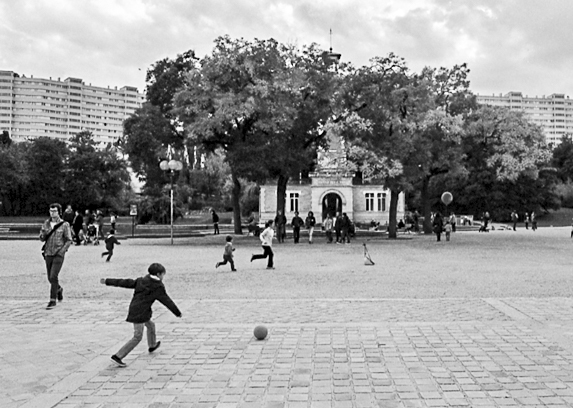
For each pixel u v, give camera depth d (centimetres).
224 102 3105
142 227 5119
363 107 3609
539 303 1180
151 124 3731
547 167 7644
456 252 2655
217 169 9012
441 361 739
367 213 7169
